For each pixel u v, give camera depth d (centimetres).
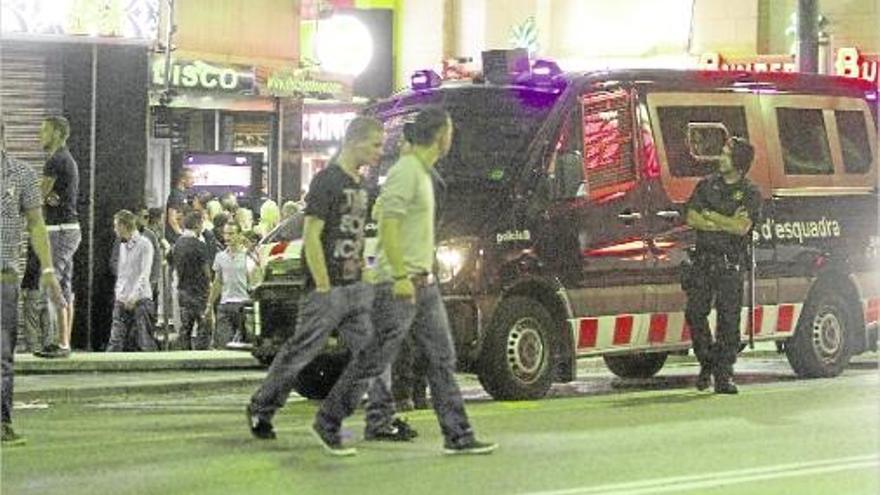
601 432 1409
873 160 1927
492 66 1723
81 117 2227
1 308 1294
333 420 1267
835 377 1892
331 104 3225
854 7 3438
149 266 2127
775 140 1825
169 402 1697
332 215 1255
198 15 2795
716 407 1579
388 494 1118
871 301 1914
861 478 1189
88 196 2227
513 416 1509
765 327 1809
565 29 3856
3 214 1295
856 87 1927
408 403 1531
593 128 1664
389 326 1258
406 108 1723
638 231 1688
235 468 1216
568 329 1644
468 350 1575
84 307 2225
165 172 2752
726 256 1662
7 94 2180
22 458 1262
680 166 1725
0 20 2073
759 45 3550
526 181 1612
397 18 4100
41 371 1888
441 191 1423
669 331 1722
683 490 1138
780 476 1197
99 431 1427
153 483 1152
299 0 3048
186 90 2770
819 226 1856
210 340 2242
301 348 1302
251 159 2870
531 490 1134
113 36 2191
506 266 1589
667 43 3672
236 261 2208
